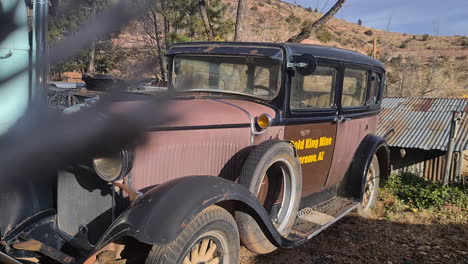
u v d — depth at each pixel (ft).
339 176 15.74
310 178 13.62
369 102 16.72
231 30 38.47
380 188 22.15
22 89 10.16
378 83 17.70
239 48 12.38
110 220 9.25
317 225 12.50
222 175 10.89
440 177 30.71
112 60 43.16
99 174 8.84
